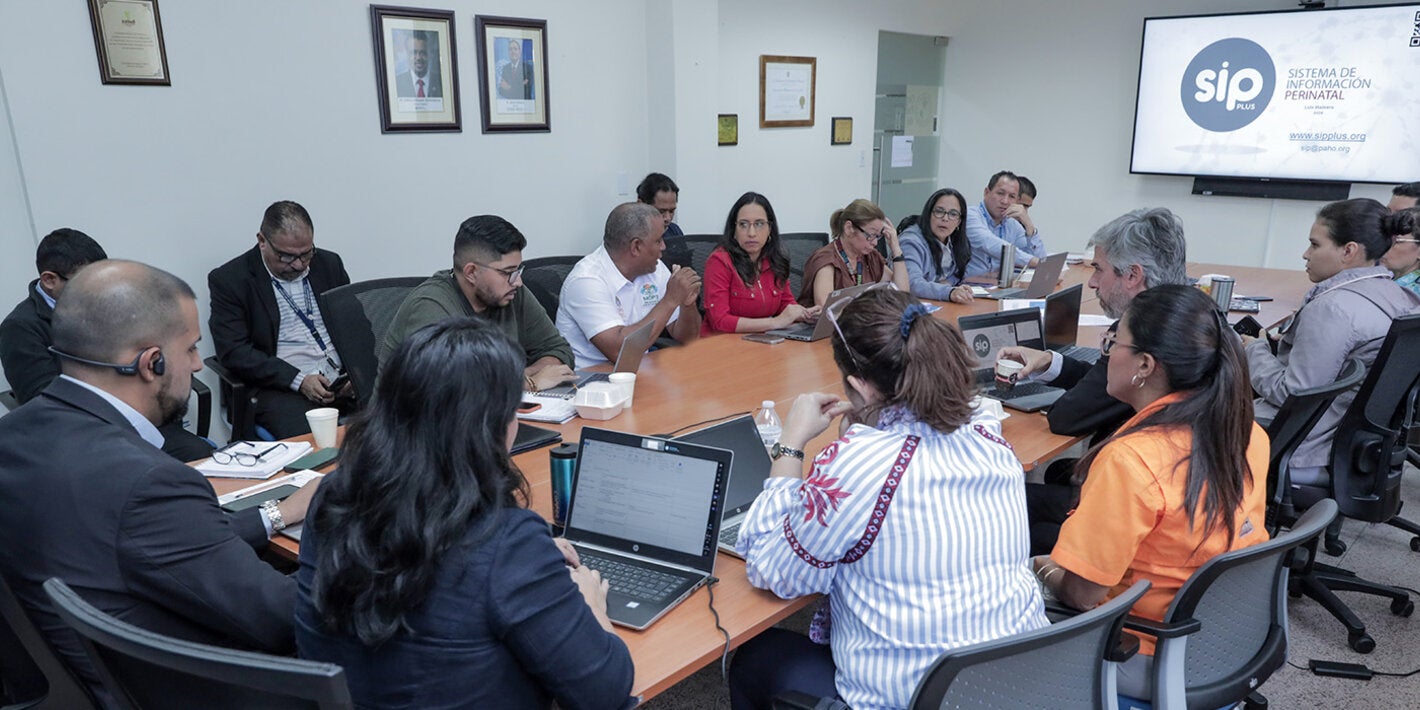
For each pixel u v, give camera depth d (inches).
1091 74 242.8
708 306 132.0
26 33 107.6
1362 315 87.7
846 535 45.5
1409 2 191.0
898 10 246.5
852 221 141.4
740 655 58.4
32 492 46.5
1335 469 88.3
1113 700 49.4
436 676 37.1
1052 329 108.5
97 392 50.0
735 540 60.1
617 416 86.7
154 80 118.6
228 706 38.3
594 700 40.1
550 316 129.3
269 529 60.1
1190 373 52.6
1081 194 252.1
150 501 46.3
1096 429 81.4
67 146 113.1
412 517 36.1
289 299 124.6
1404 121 196.1
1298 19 204.8
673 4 176.7
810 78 223.9
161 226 123.3
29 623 47.0
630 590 53.2
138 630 35.5
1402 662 88.7
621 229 111.8
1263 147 215.0
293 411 114.5
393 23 143.0
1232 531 52.5
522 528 38.6
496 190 163.6
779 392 95.0
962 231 169.5
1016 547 48.1
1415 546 111.5
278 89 132.0
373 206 146.8
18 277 114.2
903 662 46.2
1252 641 56.8
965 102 271.7
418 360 37.4
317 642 38.7
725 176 208.4
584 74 173.5
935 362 45.9
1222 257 230.4
